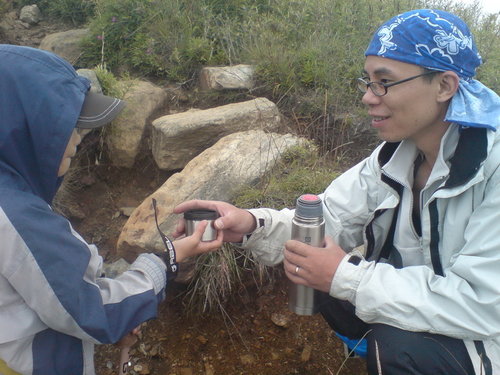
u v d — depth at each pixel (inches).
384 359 68.3
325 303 79.4
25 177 60.9
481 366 64.2
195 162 111.5
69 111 60.0
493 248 61.6
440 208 67.7
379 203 79.4
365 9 160.1
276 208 105.3
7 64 58.4
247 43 148.0
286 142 120.4
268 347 101.3
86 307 59.7
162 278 69.2
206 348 100.5
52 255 57.2
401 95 65.2
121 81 134.3
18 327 59.0
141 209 102.4
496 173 62.8
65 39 154.3
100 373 95.9
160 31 145.9
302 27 154.2
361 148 129.2
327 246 69.7
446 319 62.8
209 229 75.7
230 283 104.0
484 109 64.0
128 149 122.3
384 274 66.5
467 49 64.8
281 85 137.0
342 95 134.5
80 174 121.6
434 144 69.7
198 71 143.7
